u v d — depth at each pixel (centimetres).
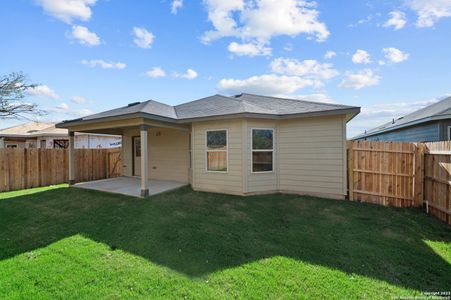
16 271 320
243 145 771
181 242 415
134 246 399
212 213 582
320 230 474
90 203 677
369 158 692
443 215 534
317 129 762
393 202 659
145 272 318
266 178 804
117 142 1938
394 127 1362
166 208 621
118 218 542
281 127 817
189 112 935
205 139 844
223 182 812
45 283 293
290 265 336
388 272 321
